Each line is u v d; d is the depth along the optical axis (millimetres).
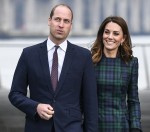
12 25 62250
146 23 59719
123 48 10836
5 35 62000
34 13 65312
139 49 25219
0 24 63750
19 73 9953
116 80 10609
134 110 10750
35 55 9883
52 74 9773
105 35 10703
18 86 9953
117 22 10641
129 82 10812
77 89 9883
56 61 9820
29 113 9633
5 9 66562
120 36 10695
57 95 9711
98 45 10859
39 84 9758
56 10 9742
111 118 10398
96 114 10008
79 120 9867
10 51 25391
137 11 59625
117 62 10758
